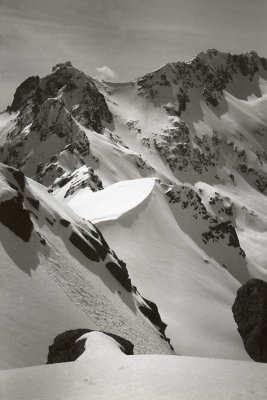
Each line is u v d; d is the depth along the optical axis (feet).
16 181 229.45
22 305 166.20
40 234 212.02
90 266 239.30
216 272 483.10
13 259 184.03
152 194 525.75
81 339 97.04
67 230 242.37
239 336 347.56
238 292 322.75
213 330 355.36
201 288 423.64
